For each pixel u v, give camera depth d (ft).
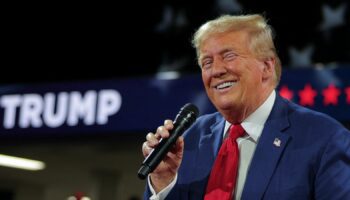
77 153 69.00
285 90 45.52
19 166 82.07
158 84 51.01
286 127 14.89
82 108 53.57
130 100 51.83
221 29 15.02
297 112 15.28
